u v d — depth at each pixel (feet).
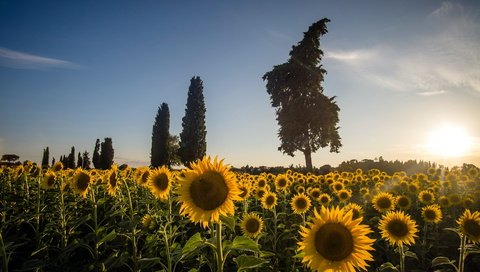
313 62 187.73
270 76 189.16
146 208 31.24
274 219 28.76
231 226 12.05
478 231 18.88
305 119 176.86
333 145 178.09
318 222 11.91
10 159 81.82
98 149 318.45
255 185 42.14
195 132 237.45
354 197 54.19
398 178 62.39
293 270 21.38
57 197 31.04
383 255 27.89
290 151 178.50
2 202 33.88
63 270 23.07
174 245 17.57
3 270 17.72
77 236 28.04
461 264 19.48
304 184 59.16
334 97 181.88
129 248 26.07
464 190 55.67
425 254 28.22
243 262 11.19
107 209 32.71
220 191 12.32
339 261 11.35
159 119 246.47
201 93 244.83
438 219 28.58
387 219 19.53
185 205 12.51
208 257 22.62
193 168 13.05
